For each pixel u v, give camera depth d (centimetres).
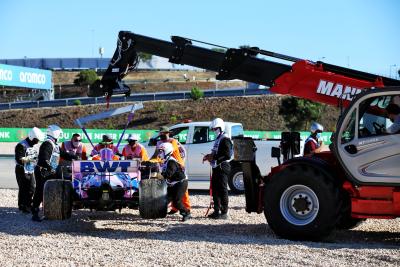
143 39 1135
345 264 733
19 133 4650
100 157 1107
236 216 1187
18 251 819
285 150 1064
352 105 893
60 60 11150
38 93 8400
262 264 734
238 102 6944
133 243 877
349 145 888
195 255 787
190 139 1678
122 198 1040
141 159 1230
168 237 937
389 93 870
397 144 862
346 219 1021
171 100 7156
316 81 977
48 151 1123
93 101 7325
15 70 5547
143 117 6800
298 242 889
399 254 791
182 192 1127
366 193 882
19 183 1235
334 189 884
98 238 923
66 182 1009
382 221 1141
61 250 823
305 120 5938
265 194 927
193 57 1092
